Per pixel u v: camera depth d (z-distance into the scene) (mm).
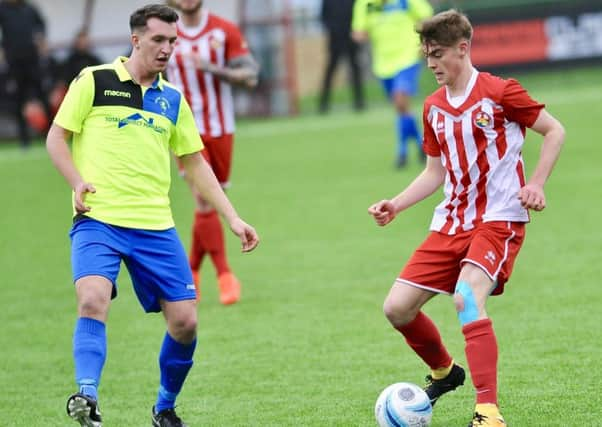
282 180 43375
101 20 70812
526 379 17172
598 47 64875
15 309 25188
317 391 17297
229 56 25203
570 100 60406
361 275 26203
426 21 14938
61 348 21516
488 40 65250
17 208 41156
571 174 39375
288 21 69188
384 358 19078
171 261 15102
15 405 17656
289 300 24109
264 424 15750
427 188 15664
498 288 15094
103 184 15102
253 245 15555
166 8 15383
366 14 43062
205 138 25109
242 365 19125
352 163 46656
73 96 15312
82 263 14664
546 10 65000
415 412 14547
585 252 27000
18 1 58375
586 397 16078
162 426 15586
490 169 14875
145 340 21594
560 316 21094
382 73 43625
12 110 67750
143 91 15492
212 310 23719
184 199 41406
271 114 69625
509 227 14812
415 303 15117
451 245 15016
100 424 13797
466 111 14945
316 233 32188
